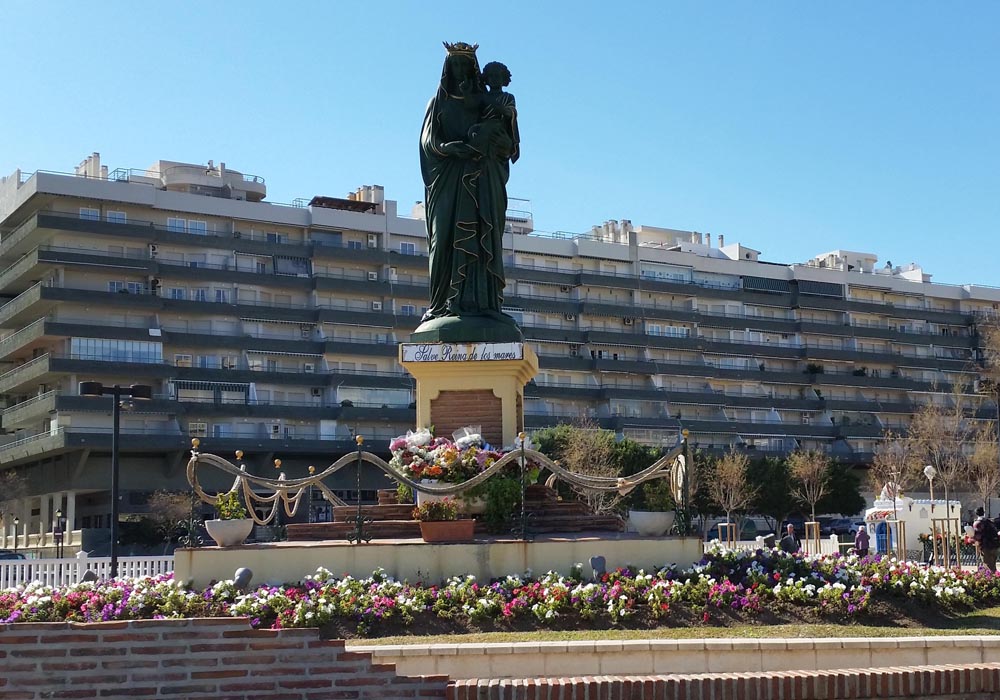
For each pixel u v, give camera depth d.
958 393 99.56
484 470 19.41
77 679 11.59
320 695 11.62
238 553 17.73
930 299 127.25
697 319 111.00
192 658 11.66
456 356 21.91
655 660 13.71
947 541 27.77
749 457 97.06
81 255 83.69
